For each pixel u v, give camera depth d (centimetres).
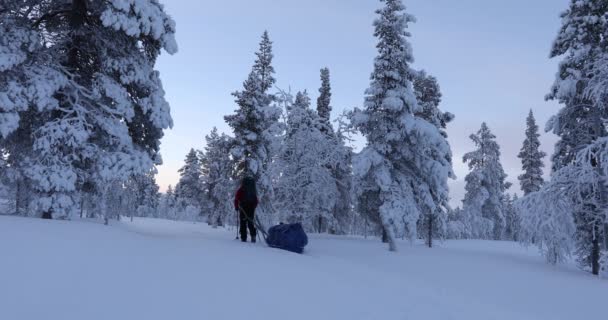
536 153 4388
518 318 523
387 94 1980
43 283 383
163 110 1224
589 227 1708
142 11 1118
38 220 703
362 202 2166
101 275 430
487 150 4316
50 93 1031
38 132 1080
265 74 3178
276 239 938
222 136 3612
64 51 1245
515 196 4912
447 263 1421
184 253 589
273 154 2056
